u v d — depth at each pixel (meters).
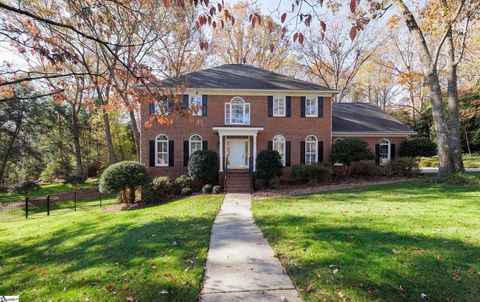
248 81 18.86
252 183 15.79
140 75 4.43
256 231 6.86
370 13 9.77
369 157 17.06
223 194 13.98
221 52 30.62
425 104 32.59
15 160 22.94
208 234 6.66
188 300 3.73
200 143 17.75
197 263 4.88
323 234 6.11
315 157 18.45
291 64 34.75
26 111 22.39
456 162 14.12
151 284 4.22
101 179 13.52
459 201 9.41
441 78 27.89
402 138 20.86
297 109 18.34
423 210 8.22
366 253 4.93
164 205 12.10
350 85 37.66
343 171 18.20
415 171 17.55
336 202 10.12
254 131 17.14
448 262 4.46
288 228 6.77
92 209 13.91
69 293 4.21
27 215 12.99
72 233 8.52
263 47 29.38
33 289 4.58
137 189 16.12
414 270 4.23
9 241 8.45
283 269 4.54
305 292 3.78
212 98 17.81
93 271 4.97
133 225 8.32
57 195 18.39
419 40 14.20
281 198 11.95
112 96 4.71
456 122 14.26
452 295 3.60
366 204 9.51
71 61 4.34
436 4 12.88
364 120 21.78
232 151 18.48
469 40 18.48
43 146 26.22
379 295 3.62
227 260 5.00
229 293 3.85
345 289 3.78
